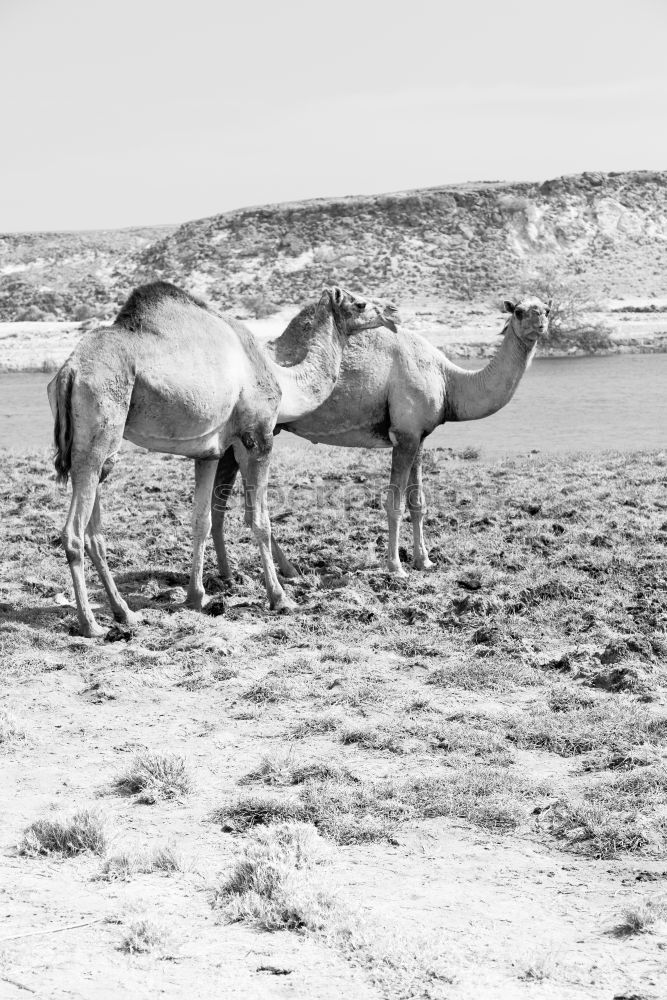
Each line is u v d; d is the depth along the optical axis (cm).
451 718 802
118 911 513
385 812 642
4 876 558
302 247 11988
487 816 634
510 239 11881
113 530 1454
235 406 1071
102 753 751
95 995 429
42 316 11650
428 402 1231
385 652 970
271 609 1105
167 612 1094
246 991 436
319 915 502
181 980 445
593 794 654
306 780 689
